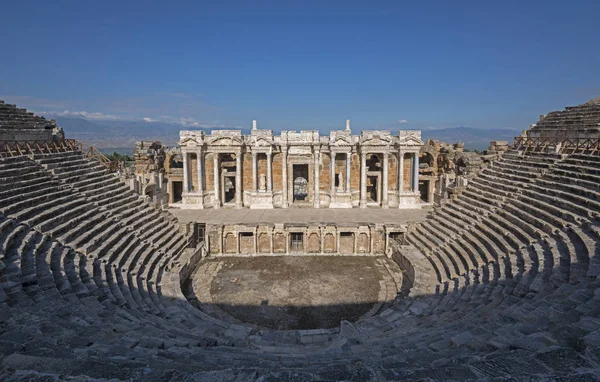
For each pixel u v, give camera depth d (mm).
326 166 46719
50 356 8992
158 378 7605
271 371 8062
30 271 17141
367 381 7469
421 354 11000
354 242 36344
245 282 29531
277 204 45625
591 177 24172
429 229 32750
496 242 24688
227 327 19016
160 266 26750
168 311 20844
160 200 44125
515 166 32938
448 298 21219
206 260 34781
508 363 7762
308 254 36500
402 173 44969
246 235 36750
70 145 33625
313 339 16969
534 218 23609
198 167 44500
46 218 22172
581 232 19922
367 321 20109
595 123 29453
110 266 22156
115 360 9094
